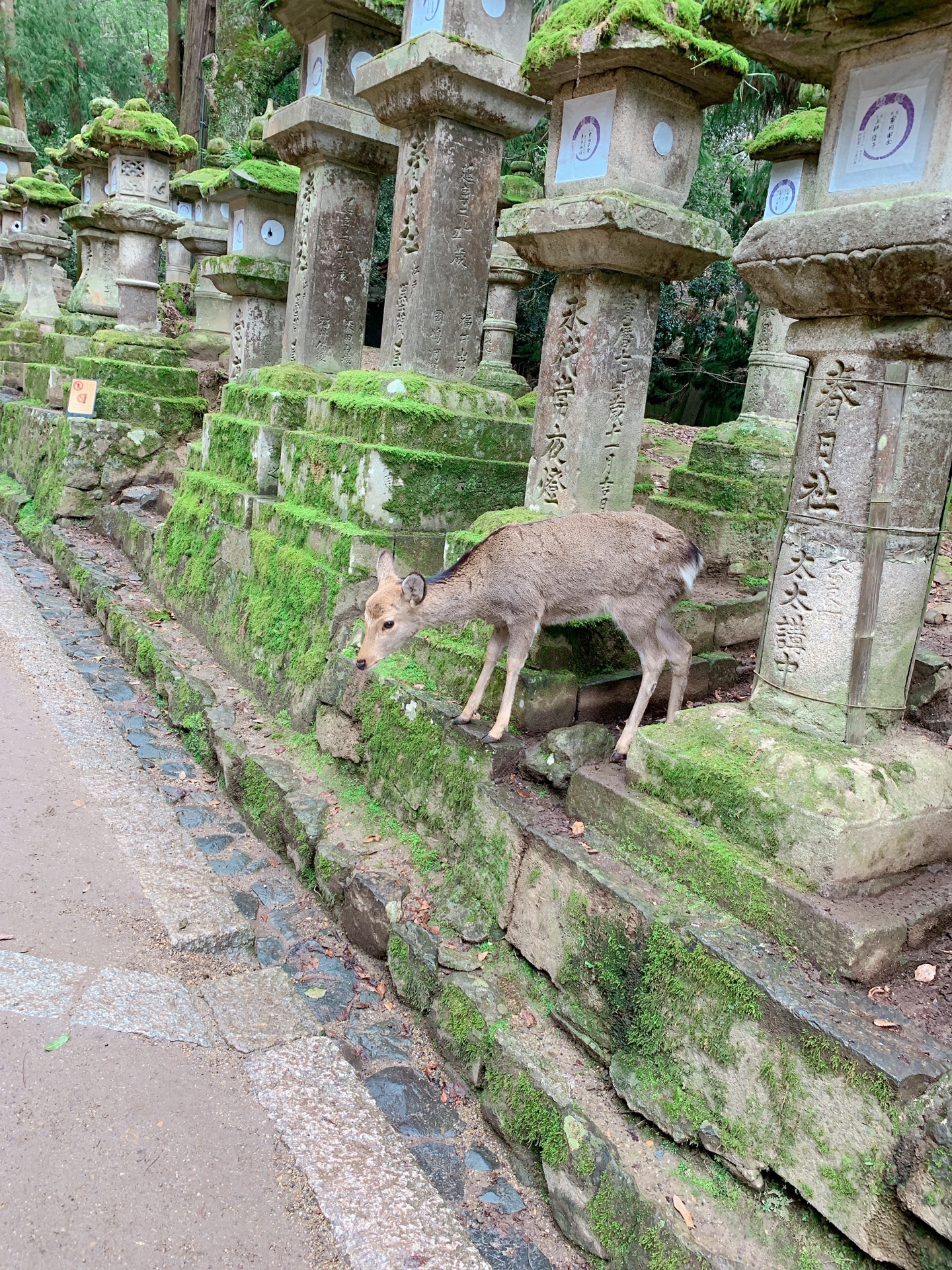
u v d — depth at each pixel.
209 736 4.97
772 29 2.54
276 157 7.72
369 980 3.48
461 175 4.97
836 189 2.61
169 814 4.23
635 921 2.65
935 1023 2.23
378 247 13.85
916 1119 1.97
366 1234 2.23
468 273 5.14
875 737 2.76
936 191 2.35
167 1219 2.20
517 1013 2.97
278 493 5.78
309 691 4.73
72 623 6.92
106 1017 2.82
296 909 3.91
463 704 3.87
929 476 2.65
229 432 6.53
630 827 2.95
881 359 2.56
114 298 10.79
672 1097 2.50
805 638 2.79
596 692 3.77
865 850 2.47
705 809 2.78
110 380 8.59
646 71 3.60
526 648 3.38
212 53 16.47
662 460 7.88
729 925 2.55
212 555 6.19
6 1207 2.15
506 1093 2.77
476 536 4.12
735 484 5.15
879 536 2.61
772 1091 2.27
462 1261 2.21
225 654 5.75
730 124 10.37
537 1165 2.67
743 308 12.34
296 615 5.02
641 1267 2.26
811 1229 2.17
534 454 4.26
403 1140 2.75
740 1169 2.31
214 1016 2.95
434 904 3.43
